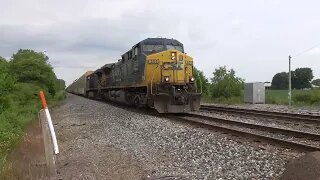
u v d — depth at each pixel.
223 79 47.09
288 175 6.39
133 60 27.38
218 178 7.61
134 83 27.05
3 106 19.52
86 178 7.86
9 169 8.32
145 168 8.65
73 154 10.91
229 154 9.98
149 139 13.18
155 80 23.41
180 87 23.48
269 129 14.58
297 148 10.40
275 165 8.55
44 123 8.83
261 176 7.65
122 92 32.22
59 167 9.16
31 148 11.41
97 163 9.36
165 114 23.53
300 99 40.06
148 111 25.83
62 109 33.25
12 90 24.47
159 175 7.85
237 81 46.81
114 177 7.86
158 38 26.02
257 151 10.20
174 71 23.50
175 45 26.27
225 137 12.89
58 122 21.61
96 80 55.88
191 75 24.20
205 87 48.50
